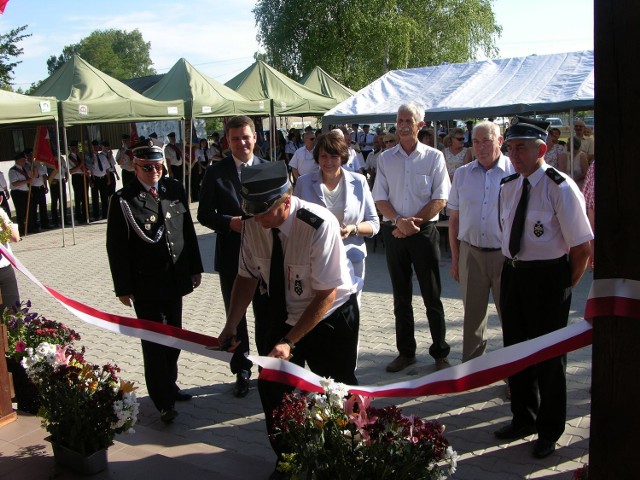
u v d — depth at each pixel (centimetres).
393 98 1211
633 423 166
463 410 429
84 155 1571
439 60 3403
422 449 253
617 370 167
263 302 435
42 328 435
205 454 372
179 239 425
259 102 1650
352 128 2005
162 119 1377
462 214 454
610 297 164
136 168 416
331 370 334
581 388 453
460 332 593
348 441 258
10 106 1073
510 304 371
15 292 501
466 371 264
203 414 441
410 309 502
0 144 1983
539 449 359
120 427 335
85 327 666
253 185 287
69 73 1280
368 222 446
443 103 1111
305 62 3155
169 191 429
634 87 152
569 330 250
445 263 930
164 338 350
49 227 1498
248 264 331
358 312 340
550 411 355
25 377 407
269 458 375
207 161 1900
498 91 1103
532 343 254
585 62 1114
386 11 3081
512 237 361
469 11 3403
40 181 1437
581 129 1115
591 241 368
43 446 361
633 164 156
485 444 379
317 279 302
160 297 417
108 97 1263
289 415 270
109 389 333
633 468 168
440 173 486
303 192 443
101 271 980
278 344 298
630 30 150
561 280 356
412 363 512
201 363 543
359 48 3070
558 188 346
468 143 1599
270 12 3247
